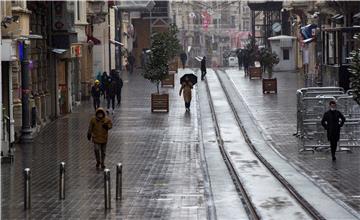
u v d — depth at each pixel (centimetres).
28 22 5616
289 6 12425
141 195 3469
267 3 14688
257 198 3388
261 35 19200
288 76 12044
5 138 4653
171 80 10438
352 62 4216
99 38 10906
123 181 3866
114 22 13238
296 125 6178
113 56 13025
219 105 7925
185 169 4269
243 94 8975
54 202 3316
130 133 5984
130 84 11088
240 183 3778
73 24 7344
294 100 8175
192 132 6022
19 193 3556
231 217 2984
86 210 3133
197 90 9638
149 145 5319
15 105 5653
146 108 7856
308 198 3341
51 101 7169
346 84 6600
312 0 10700
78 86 8612
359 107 4934
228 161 4578
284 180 3834
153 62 7744
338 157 4709
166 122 6700
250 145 5281
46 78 7000
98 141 4338
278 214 3019
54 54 7169
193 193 3516
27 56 5578
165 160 4631
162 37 7762
